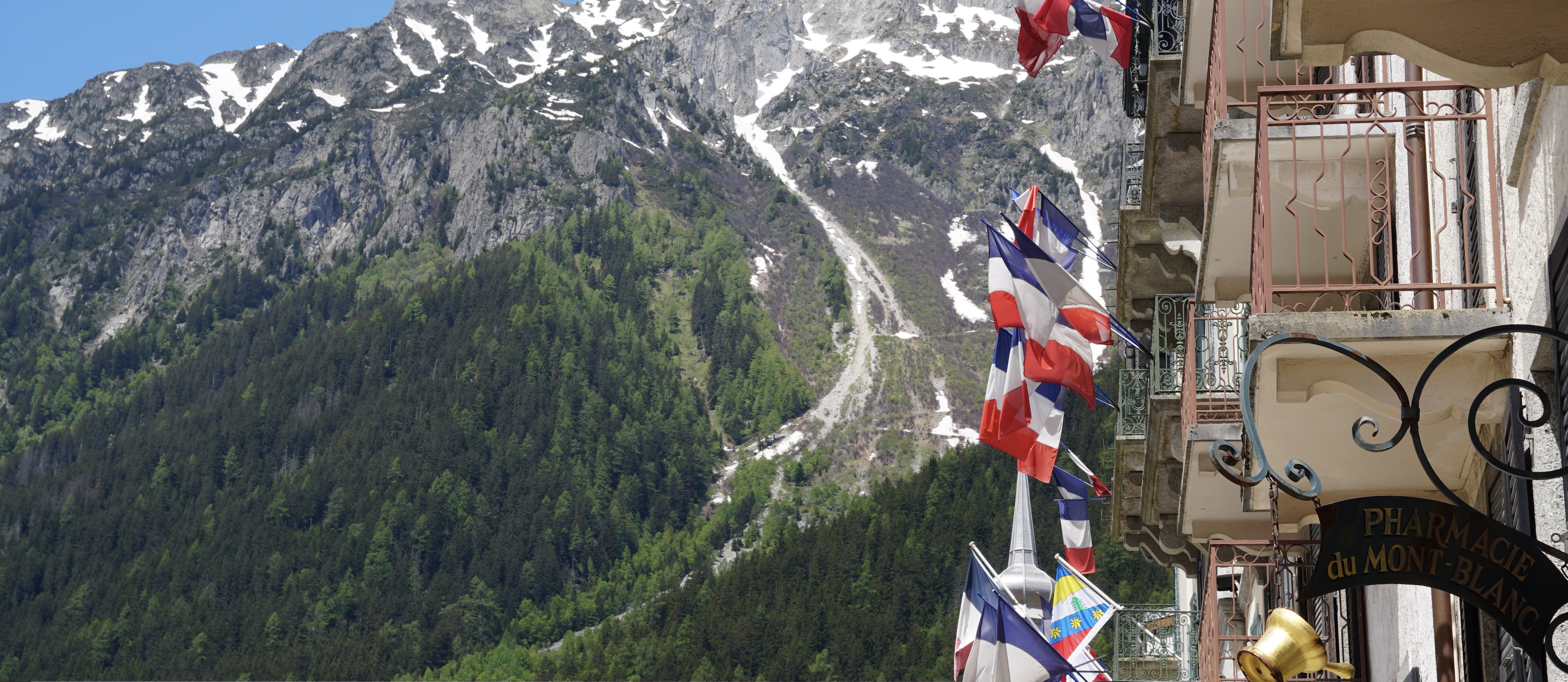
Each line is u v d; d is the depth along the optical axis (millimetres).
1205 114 15664
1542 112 8805
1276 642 8016
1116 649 31641
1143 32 24906
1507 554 7039
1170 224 24734
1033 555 33312
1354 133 14461
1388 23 7219
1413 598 13945
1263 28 19250
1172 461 23344
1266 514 16016
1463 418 9953
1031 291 21938
